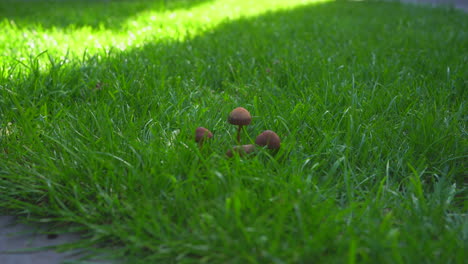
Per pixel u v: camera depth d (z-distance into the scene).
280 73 0.83
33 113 0.57
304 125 0.56
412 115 0.58
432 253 0.35
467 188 0.46
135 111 0.63
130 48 0.98
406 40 1.15
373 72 0.81
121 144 0.50
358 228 0.38
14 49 0.92
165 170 0.44
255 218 0.38
